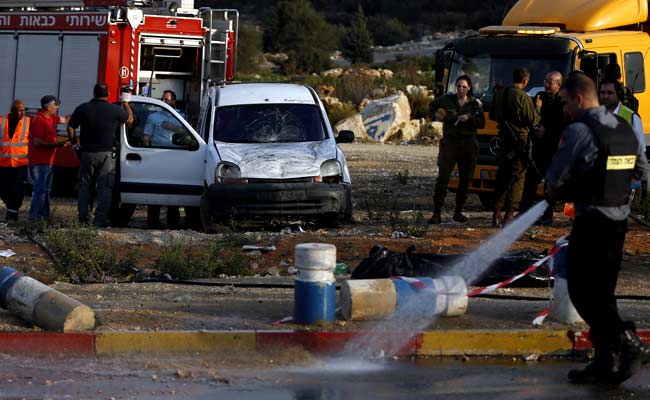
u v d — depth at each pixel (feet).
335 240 146.20
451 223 167.53
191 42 222.48
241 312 101.04
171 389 79.10
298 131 171.01
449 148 163.32
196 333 90.53
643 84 196.24
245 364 86.84
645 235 156.15
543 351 91.86
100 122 162.91
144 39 216.54
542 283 116.98
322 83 536.42
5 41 233.55
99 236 150.82
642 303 109.50
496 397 78.64
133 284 120.67
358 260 134.82
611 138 79.77
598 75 180.45
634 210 181.37
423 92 475.31
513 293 113.80
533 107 151.64
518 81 152.15
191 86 228.84
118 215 171.83
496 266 116.78
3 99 233.55
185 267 126.93
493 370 87.04
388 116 407.64
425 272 114.11
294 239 147.23
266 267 133.18
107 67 213.25
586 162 79.87
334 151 165.89
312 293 94.17
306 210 157.48
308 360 88.69
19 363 86.07
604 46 188.75
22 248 140.87
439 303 96.48
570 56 183.42
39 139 172.04
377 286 95.30
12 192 179.52
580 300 81.92
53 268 128.06
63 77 221.66
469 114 161.89
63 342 89.56
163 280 122.52
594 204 80.43
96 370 84.23
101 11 214.69
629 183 81.35
